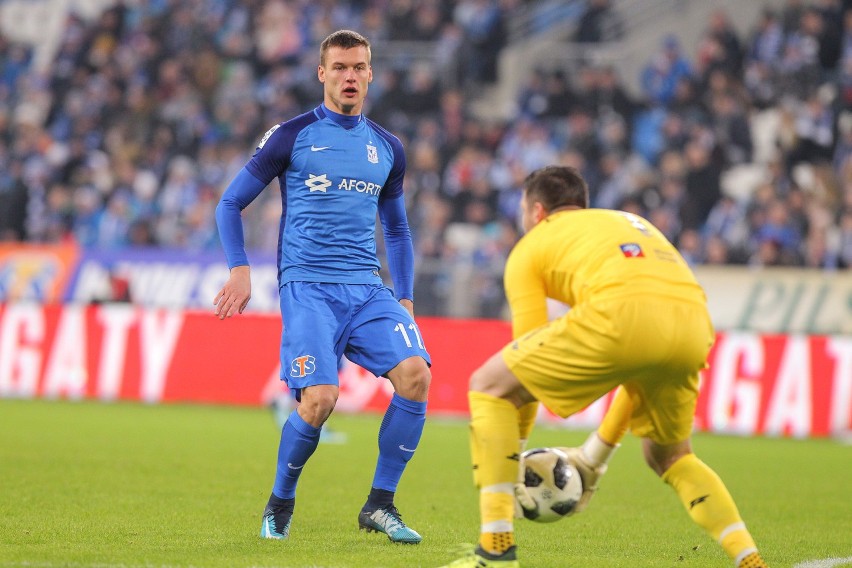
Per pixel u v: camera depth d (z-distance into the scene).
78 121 81.00
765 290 52.19
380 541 19.72
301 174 19.97
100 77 83.06
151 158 76.12
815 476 33.72
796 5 70.56
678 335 15.62
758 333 49.31
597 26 77.94
